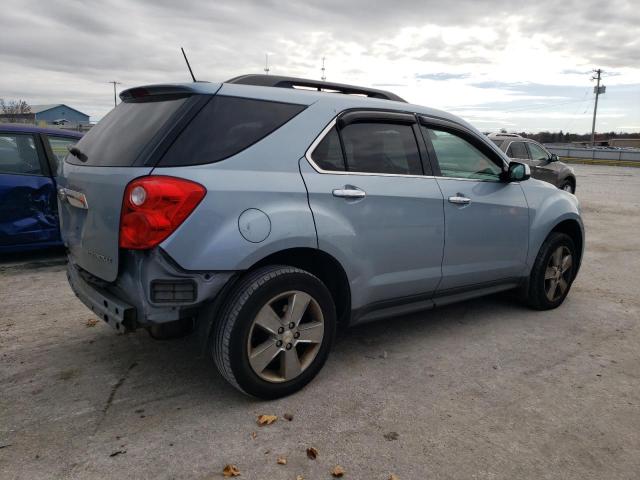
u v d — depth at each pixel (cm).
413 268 366
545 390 328
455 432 278
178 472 239
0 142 574
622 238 899
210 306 283
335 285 341
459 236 391
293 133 309
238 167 284
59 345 379
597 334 429
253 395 295
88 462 244
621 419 296
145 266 264
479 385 332
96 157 303
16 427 271
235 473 238
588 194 1695
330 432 275
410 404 305
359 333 418
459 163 404
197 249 265
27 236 589
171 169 265
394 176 353
